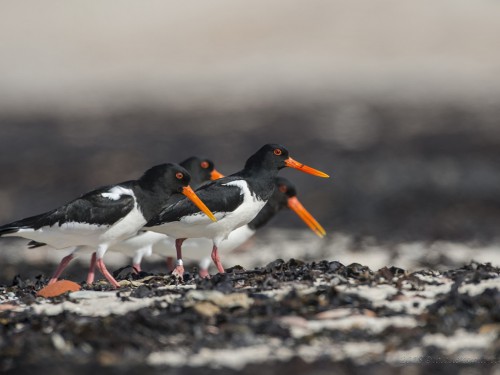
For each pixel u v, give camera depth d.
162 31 54.06
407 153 26.22
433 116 35.28
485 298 6.46
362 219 17.64
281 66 49.69
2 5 55.69
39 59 49.72
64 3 56.50
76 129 33.53
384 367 5.52
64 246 9.00
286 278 7.67
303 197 20.11
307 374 5.42
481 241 15.25
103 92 44.03
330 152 26.69
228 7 56.25
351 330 6.12
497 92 41.97
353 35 52.91
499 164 24.25
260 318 6.39
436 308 6.44
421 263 12.99
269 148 9.74
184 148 28.25
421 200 19.50
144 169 24.61
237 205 9.45
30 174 24.05
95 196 8.79
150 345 5.90
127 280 8.88
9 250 14.76
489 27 52.66
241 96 42.50
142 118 36.41
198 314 6.50
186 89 44.84
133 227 8.97
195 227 9.38
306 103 39.91
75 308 7.12
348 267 7.94
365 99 40.84
